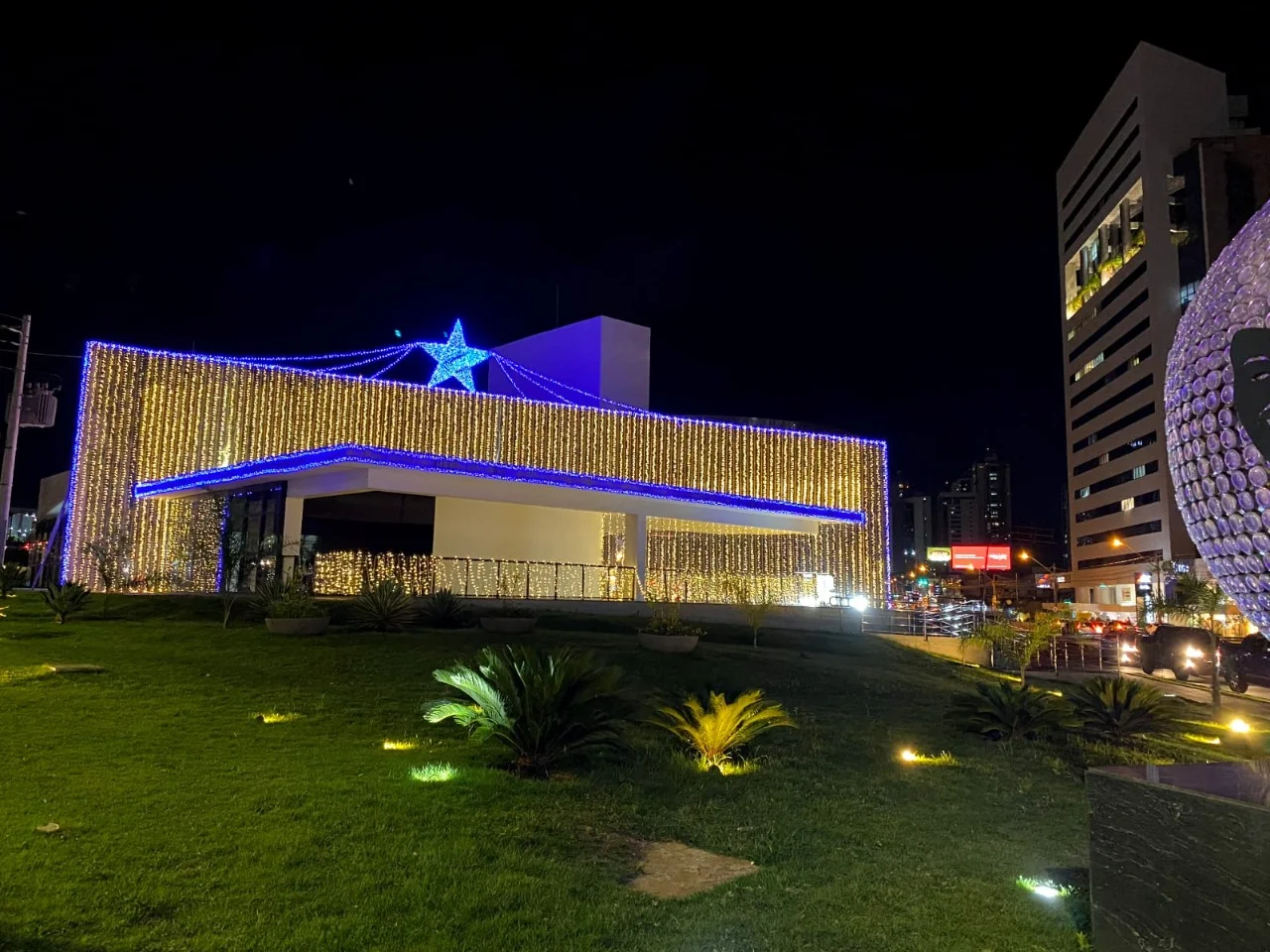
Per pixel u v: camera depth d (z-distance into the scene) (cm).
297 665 1432
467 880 561
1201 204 7856
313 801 713
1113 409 9144
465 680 905
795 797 853
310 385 3641
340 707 1148
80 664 1330
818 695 1559
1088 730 1360
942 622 3092
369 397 3744
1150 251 8256
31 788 720
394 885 547
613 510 3288
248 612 2050
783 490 4775
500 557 3425
